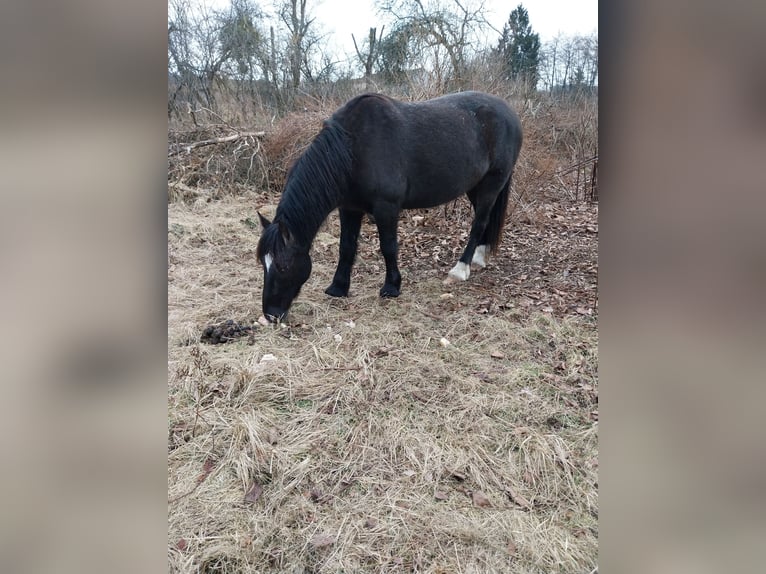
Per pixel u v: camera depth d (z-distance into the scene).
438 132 3.41
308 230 3.05
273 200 6.07
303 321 3.25
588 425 2.26
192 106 7.54
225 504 1.79
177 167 6.06
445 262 4.45
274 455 2.00
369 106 3.23
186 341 2.93
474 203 4.12
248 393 2.39
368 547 1.64
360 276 4.09
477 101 3.76
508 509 1.80
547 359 2.84
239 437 2.07
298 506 1.80
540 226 5.38
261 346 2.87
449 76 6.48
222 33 9.19
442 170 3.46
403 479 1.92
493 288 3.88
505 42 8.43
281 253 2.94
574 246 4.83
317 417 2.26
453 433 2.17
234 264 4.27
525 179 5.52
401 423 2.23
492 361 2.80
